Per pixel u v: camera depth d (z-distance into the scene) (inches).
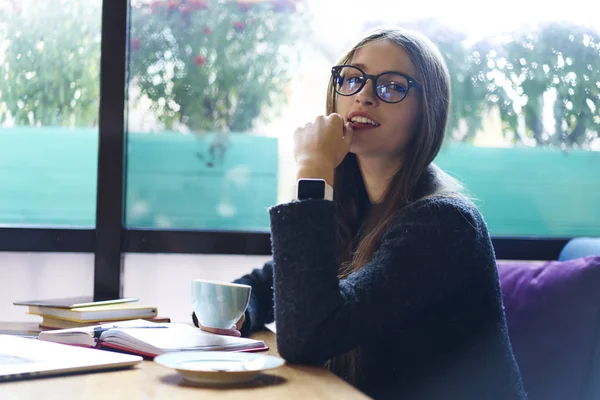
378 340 52.1
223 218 91.2
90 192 90.7
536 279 71.1
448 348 50.1
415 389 50.3
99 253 86.2
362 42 58.4
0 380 36.8
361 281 46.3
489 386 50.2
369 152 56.9
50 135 90.3
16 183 90.0
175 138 90.5
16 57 90.5
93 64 90.6
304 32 92.3
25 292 88.2
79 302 65.2
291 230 45.7
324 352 44.5
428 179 55.3
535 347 67.3
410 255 47.0
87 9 90.4
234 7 91.5
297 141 54.1
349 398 35.2
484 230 52.4
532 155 93.4
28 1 90.7
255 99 91.7
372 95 56.1
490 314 51.4
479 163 92.6
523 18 93.5
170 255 89.2
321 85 92.4
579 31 94.5
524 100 93.5
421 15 92.1
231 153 91.4
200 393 35.2
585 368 65.9
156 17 90.3
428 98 56.0
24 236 86.4
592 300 67.2
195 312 54.0
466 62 92.4
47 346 45.4
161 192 90.2
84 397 33.7
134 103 89.7
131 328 50.2
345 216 61.6
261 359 40.6
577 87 94.4
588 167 94.3
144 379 38.3
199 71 91.0
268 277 66.8
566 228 93.7
